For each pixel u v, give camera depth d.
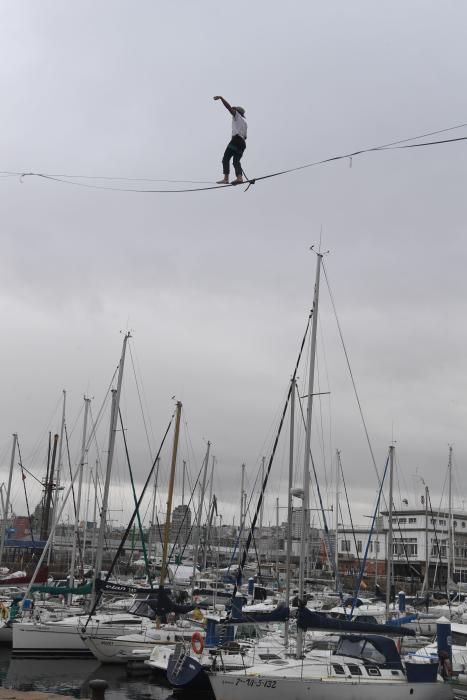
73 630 33.28
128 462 42.66
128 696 25.97
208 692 25.27
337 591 53.00
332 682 21.31
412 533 91.69
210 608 44.00
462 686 24.86
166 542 37.50
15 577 42.31
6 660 32.19
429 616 46.19
